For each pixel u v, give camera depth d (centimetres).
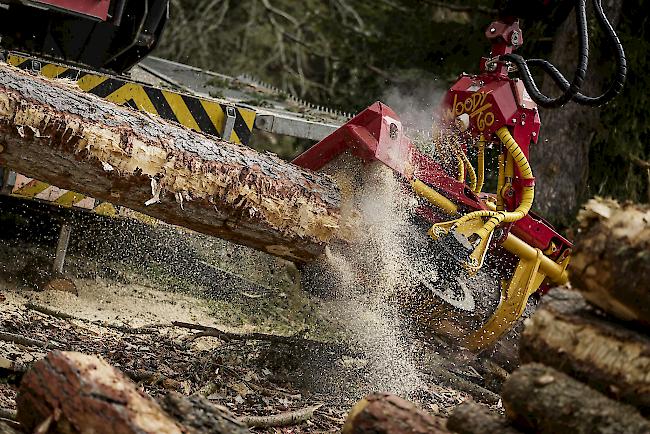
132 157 480
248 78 1102
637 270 316
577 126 1073
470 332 584
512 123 573
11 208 714
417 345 591
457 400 585
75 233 735
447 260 569
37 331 543
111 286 700
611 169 1122
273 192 514
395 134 540
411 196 556
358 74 1611
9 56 658
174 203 496
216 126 723
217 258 750
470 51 1397
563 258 596
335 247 541
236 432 332
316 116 908
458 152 607
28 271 655
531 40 1160
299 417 483
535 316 337
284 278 711
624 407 312
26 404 329
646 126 1119
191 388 496
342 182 548
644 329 326
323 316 594
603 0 1071
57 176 480
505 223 563
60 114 464
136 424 307
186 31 1880
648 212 326
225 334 580
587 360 320
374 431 332
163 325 621
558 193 1070
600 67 1084
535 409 318
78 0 661
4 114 452
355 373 573
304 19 1866
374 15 1717
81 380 316
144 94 699
